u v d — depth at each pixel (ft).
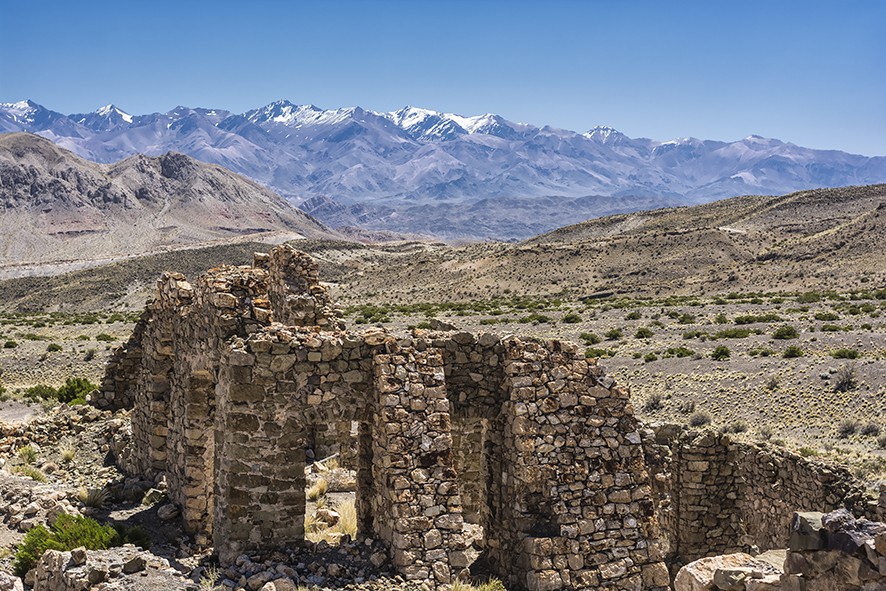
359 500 51.96
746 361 196.75
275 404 48.49
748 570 38.24
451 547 47.06
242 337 51.21
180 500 59.41
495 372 52.47
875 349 199.11
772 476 70.03
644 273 559.79
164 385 66.28
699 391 177.17
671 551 71.46
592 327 281.95
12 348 249.75
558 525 48.80
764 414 156.76
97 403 85.46
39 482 65.57
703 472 70.03
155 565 44.86
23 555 49.32
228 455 48.01
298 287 89.30
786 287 466.29
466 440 69.21
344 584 45.39
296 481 48.88
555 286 551.18
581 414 51.31
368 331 51.13
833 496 62.95
